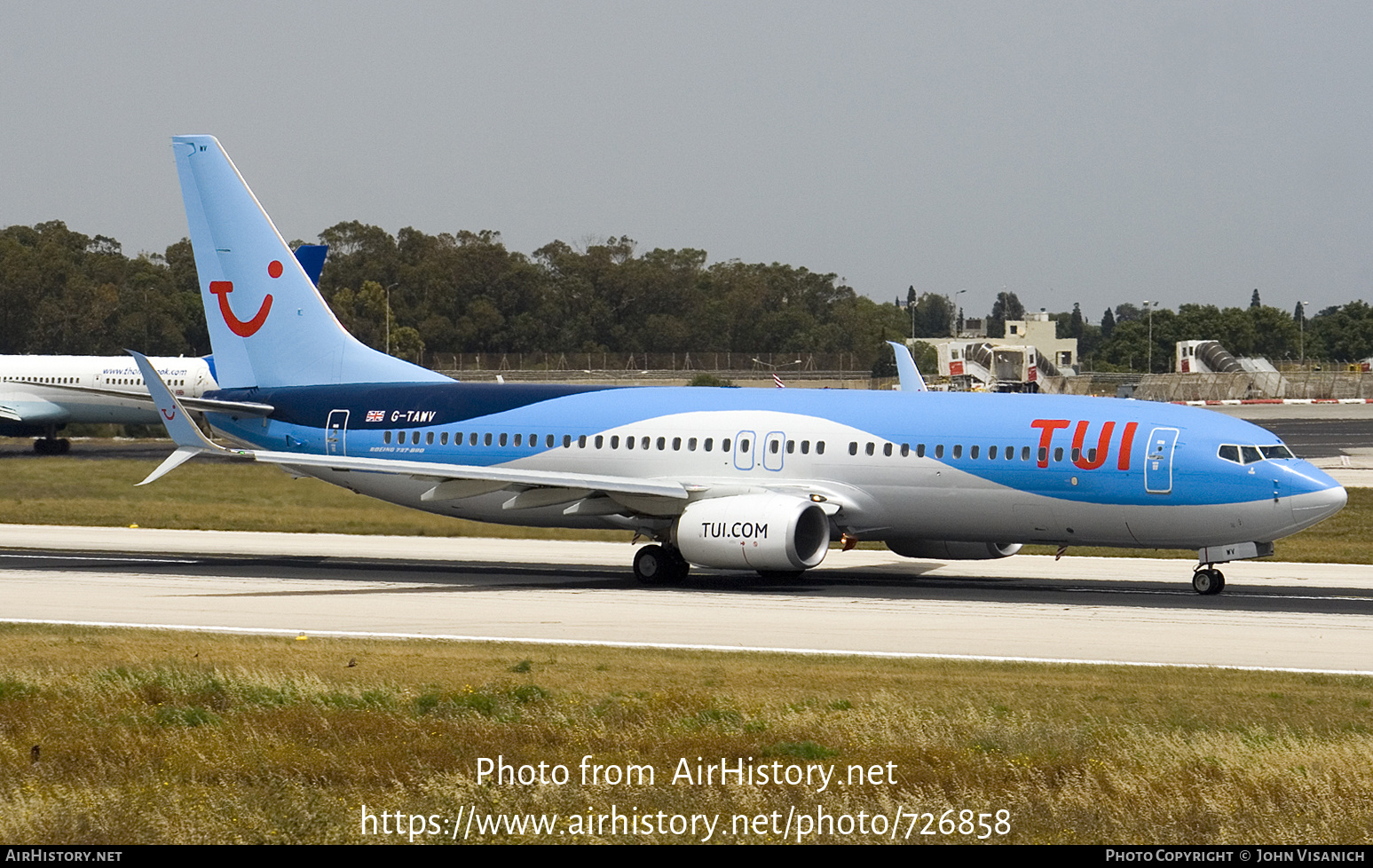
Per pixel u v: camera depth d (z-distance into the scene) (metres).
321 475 114.06
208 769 44.47
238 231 117.00
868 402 99.81
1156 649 71.62
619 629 78.38
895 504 96.50
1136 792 41.91
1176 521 90.56
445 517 142.75
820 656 68.88
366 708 53.78
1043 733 49.06
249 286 117.19
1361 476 188.00
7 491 163.12
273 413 114.81
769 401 102.25
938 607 86.75
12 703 53.97
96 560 112.31
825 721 51.50
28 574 102.75
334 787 43.53
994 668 65.81
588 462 104.38
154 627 79.12
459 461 108.31
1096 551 122.69
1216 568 103.62
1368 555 117.56
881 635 76.19
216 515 145.50
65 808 40.34
